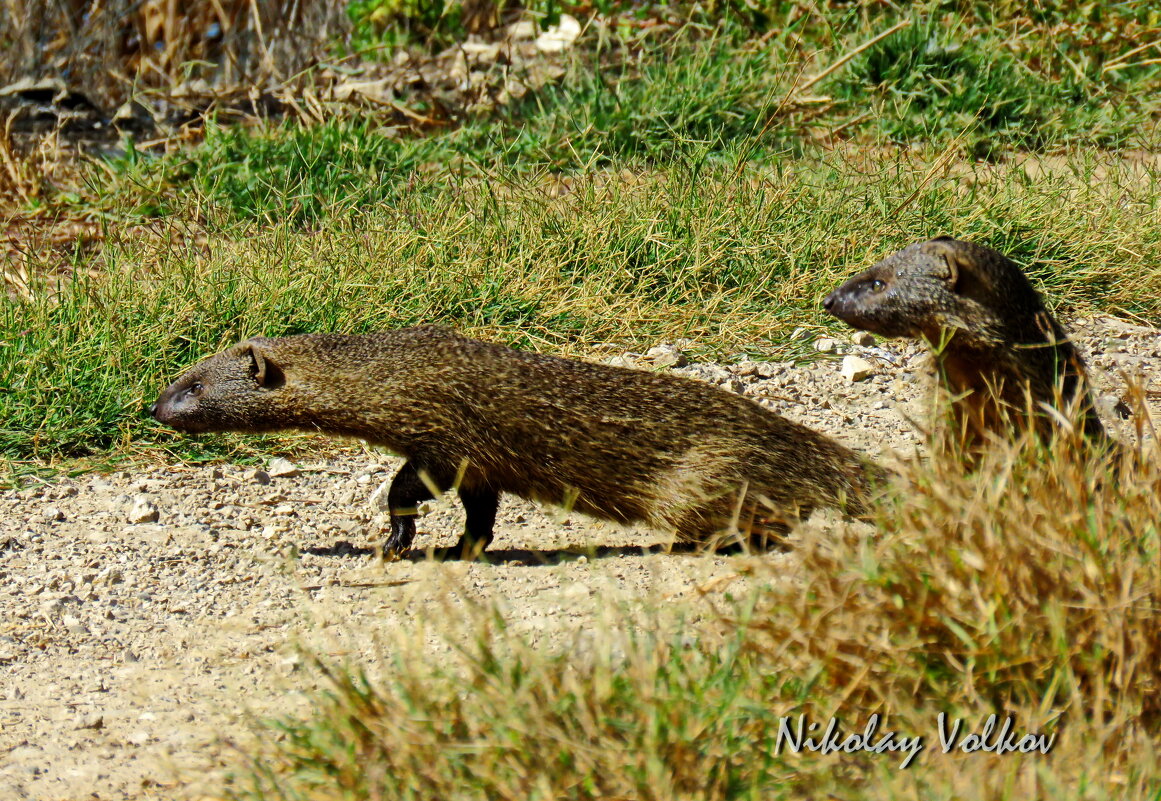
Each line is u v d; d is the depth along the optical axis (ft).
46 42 100.89
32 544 42.42
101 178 79.97
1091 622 26.53
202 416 43.34
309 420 42.70
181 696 32.30
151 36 101.81
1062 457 29.94
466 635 33.73
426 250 63.62
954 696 26.32
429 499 43.93
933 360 41.45
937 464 30.89
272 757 27.63
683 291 63.05
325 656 33.42
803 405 54.39
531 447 41.16
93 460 49.73
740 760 25.34
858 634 26.81
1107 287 65.46
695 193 68.95
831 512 41.14
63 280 65.05
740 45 95.14
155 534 43.50
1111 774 24.36
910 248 42.01
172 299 57.93
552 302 61.21
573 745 24.12
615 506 41.88
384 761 25.23
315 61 101.04
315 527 44.73
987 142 84.43
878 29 92.79
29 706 32.07
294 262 62.49
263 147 79.51
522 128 83.82
